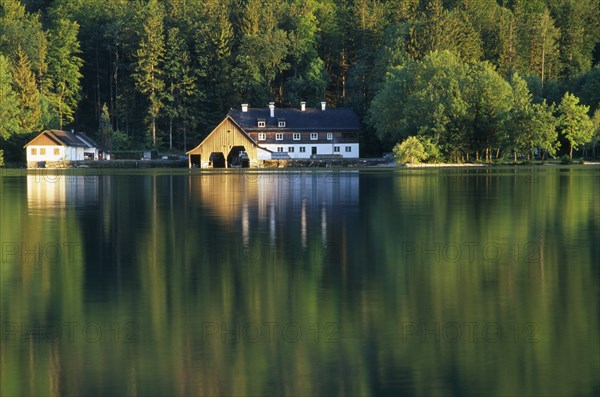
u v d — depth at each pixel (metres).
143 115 199.50
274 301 32.25
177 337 27.47
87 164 172.88
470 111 157.62
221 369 24.48
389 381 23.47
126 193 89.44
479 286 35.00
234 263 40.94
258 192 89.75
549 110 158.00
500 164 160.38
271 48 198.50
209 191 91.62
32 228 56.09
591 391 22.73
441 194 84.19
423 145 157.12
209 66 197.88
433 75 162.12
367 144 190.75
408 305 31.50
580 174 123.94
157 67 196.88
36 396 22.52
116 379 23.70
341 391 22.75
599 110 168.50
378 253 43.88
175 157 183.00
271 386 23.11
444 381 23.45
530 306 31.28
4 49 194.50
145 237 50.94
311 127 184.25
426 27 190.25
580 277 36.81
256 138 183.12
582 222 57.75
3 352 26.00
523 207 68.94
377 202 75.25
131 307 31.45
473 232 52.69
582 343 26.59
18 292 34.19
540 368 24.41
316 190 92.25
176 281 36.31
